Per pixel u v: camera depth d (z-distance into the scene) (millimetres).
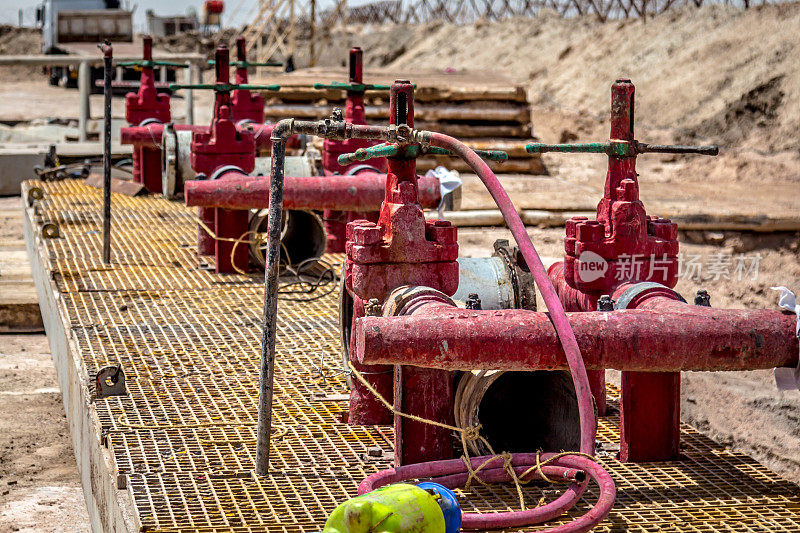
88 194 13734
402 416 4707
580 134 23344
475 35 43594
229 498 4438
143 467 4746
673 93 22281
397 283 4977
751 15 23484
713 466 4941
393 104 4863
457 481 4543
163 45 62531
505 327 4312
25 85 52250
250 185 8867
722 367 4484
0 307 10406
